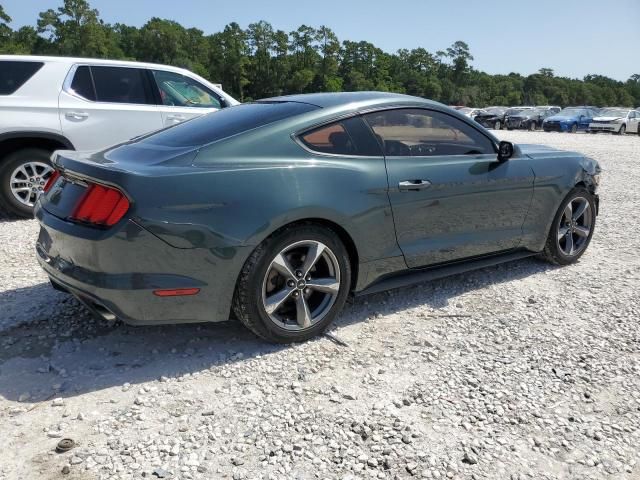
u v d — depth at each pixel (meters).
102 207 2.87
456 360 3.28
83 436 2.51
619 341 3.56
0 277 4.48
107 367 3.12
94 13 109.75
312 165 3.31
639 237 6.19
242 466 2.34
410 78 140.62
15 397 2.81
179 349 3.34
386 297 4.23
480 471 2.34
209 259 2.98
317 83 127.00
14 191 6.47
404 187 3.65
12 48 100.12
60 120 6.49
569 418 2.73
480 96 148.88
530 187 4.47
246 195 3.05
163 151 3.22
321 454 2.42
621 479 2.32
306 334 3.43
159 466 2.33
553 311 4.02
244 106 3.96
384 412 2.74
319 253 3.34
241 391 2.91
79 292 2.99
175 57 121.56
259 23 122.69
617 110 31.67
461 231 4.08
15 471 2.28
